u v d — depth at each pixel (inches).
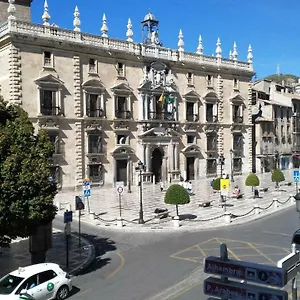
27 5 2112.5
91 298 682.8
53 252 968.9
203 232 1173.1
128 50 2158.0
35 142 766.5
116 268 843.4
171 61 2352.4
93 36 2036.2
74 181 1983.3
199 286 724.0
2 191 674.2
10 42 1766.7
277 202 1599.4
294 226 1250.0
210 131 2578.7
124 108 2177.7
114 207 1573.6
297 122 3518.7
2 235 717.9
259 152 3029.0
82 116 2009.1
